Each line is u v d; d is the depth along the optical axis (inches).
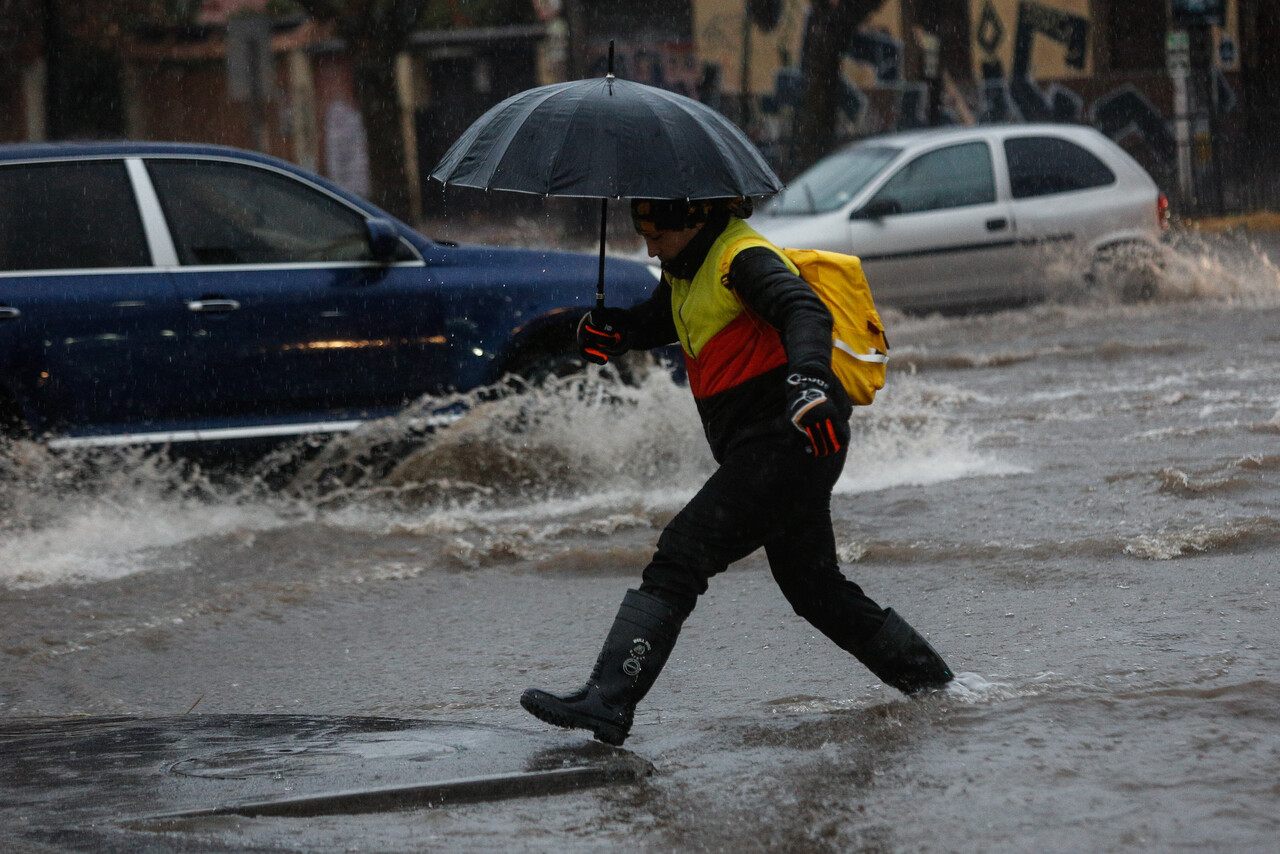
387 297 579.2
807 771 272.1
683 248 286.7
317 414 573.0
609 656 281.4
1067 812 247.0
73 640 413.7
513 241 2215.8
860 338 284.7
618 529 523.8
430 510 563.5
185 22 2539.4
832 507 526.3
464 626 416.5
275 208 579.2
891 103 2404.0
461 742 295.4
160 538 522.0
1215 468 549.6
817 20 1950.1
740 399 284.5
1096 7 2359.7
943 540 470.0
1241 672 322.7
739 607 419.8
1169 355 871.7
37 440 534.6
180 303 550.9
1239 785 256.7
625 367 611.2
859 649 305.4
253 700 358.9
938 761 273.9
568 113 287.0
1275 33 2378.2
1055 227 1069.8
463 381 590.9
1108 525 477.1
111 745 300.0
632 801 259.4
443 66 2632.9
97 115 2421.3
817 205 1062.4
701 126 286.8
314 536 521.3
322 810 255.4
